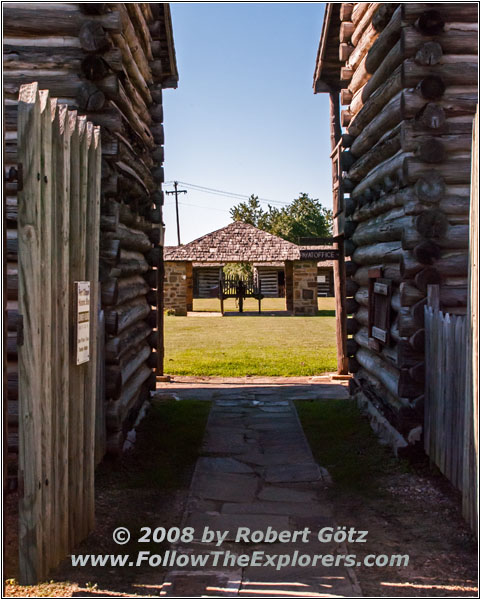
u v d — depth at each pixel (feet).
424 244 18.11
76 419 12.80
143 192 24.03
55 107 11.32
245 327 70.18
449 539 13.56
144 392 26.78
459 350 15.35
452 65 18.24
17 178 10.19
